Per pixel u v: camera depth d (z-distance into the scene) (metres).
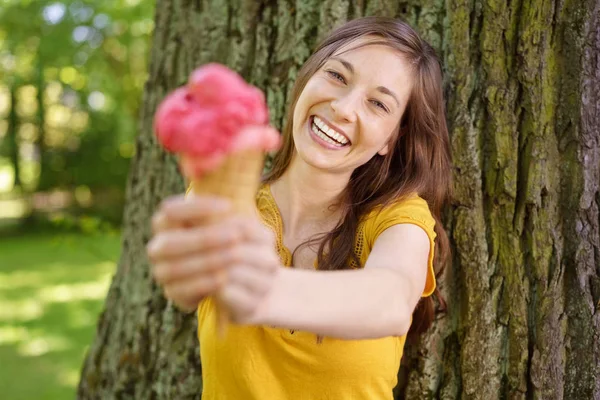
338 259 1.50
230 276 0.81
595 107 1.76
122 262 2.57
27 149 13.15
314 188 1.56
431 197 1.66
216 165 0.78
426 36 1.84
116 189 12.51
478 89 1.80
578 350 1.79
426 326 1.81
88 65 10.05
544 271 1.77
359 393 1.47
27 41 9.79
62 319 6.27
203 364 1.56
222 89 0.78
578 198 1.77
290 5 2.04
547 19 1.73
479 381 1.80
